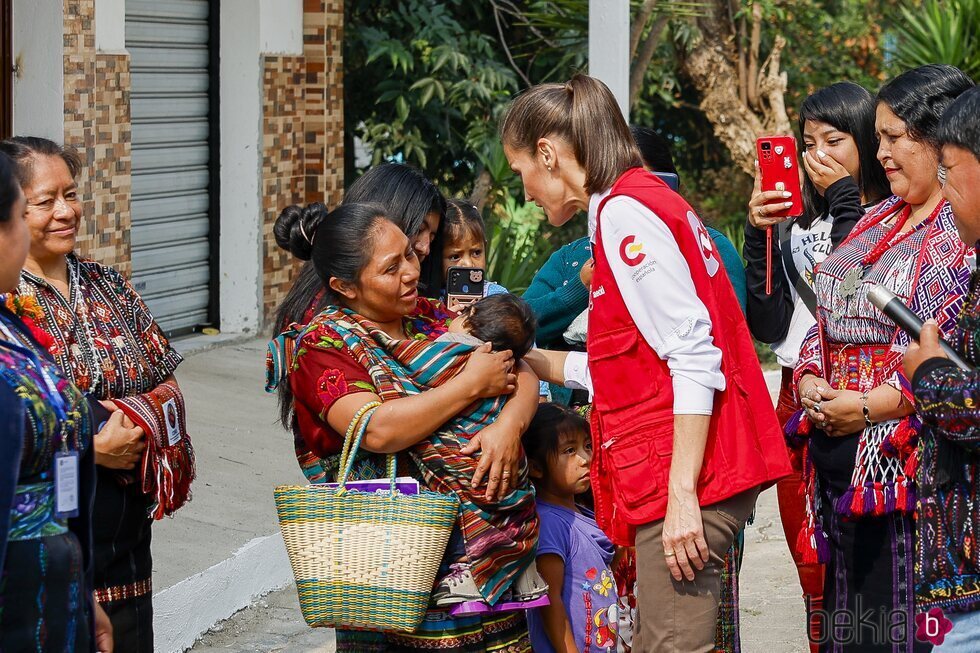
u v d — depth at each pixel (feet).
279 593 17.76
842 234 13.44
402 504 10.12
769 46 44.78
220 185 27.37
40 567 8.70
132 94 24.82
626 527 10.91
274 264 28.07
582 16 34.27
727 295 10.71
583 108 10.91
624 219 10.36
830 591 12.17
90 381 11.62
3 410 8.28
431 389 10.64
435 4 35.63
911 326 10.06
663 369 10.40
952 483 9.87
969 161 9.45
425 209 12.55
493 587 10.56
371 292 10.93
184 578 15.81
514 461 10.71
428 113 35.19
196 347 26.35
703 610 10.57
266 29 27.07
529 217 38.14
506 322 11.14
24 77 21.70
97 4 22.41
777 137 13.33
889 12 46.80
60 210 11.55
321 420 10.96
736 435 10.41
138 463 11.86
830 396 11.57
